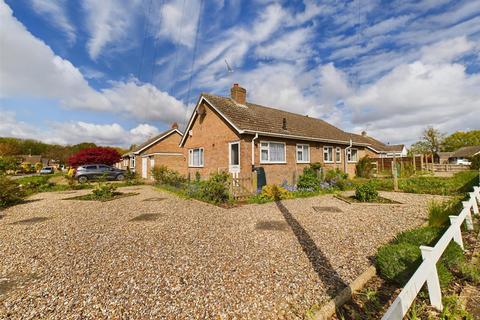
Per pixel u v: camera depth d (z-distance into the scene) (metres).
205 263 3.99
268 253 4.36
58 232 6.09
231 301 2.91
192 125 18.19
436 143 52.12
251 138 13.70
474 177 14.41
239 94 17.08
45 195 13.95
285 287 3.19
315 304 2.80
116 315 2.70
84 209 9.24
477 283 3.13
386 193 12.01
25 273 3.81
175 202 10.52
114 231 6.05
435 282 2.65
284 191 11.07
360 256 4.15
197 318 2.62
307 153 17.31
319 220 6.71
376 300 2.87
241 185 10.74
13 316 2.73
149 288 3.25
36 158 71.31
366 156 23.31
